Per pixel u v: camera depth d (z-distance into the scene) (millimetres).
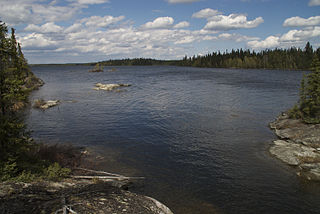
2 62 11992
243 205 12430
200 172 16188
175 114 33781
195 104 41031
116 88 67625
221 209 12023
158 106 40000
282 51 175625
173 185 14305
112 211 8945
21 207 8305
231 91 56125
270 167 17000
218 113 33938
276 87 62281
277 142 21531
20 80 12477
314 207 12383
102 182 13227
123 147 20984
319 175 15430
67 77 119188
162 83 80188
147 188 13828
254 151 20016
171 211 10852
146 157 18719
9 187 9812
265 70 156000
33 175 11875
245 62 185250
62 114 34562
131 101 45469
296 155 18234
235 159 18406
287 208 12281
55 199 9266
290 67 156125
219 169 16672
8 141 11969
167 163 17609
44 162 14305
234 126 27438
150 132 25547
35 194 9711
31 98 49062
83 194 10281
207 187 14164
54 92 59688
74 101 45750
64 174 13320
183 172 16141
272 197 13234
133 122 29750
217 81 82125
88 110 37406
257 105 39219
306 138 20891
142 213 9359
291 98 45219
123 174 15516
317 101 24688
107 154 19094
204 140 22859
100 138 23594
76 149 19453
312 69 25391
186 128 26875
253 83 73125
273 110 35406
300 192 13773
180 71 159500
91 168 16031
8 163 11461
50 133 25281
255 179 15273
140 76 117938
